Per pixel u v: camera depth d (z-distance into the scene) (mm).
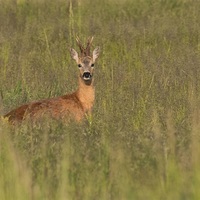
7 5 52812
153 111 29047
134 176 21438
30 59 40906
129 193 19859
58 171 21672
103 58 40500
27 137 25406
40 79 36500
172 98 31531
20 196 19953
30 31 45906
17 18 50656
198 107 29516
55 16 50719
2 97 33219
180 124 27562
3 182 20859
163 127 27297
